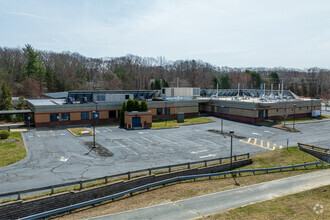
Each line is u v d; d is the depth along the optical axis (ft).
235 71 547.08
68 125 155.33
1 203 55.16
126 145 112.37
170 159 94.27
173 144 115.96
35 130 138.82
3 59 341.00
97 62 470.39
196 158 96.32
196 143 118.52
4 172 76.79
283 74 632.38
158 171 79.66
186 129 151.23
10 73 308.60
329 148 112.06
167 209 56.13
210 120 182.50
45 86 314.55
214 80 389.60
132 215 53.47
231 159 88.22
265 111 180.75
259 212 52.37
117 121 171.63
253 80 433.89
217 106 206.59
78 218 53.93
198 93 224.94
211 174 77.77
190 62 502.38
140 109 157.48
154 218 51.72
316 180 74.90
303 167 90.99
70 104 155.22
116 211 56.34
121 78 366.43
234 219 49.39
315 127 160.66
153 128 151.23
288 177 78.48
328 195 61.52
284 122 173.06
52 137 123.13
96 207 60.03
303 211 52.70
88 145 110.01
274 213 51.85
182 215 52.85
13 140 112.06
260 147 113.39
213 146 113.80
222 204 58.34
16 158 89.10
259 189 68.18
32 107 159.33
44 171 78.59
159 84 326.44
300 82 437.17
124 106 154.92
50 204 59.11
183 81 422.82
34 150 100.42
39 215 52.44
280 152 104.37
